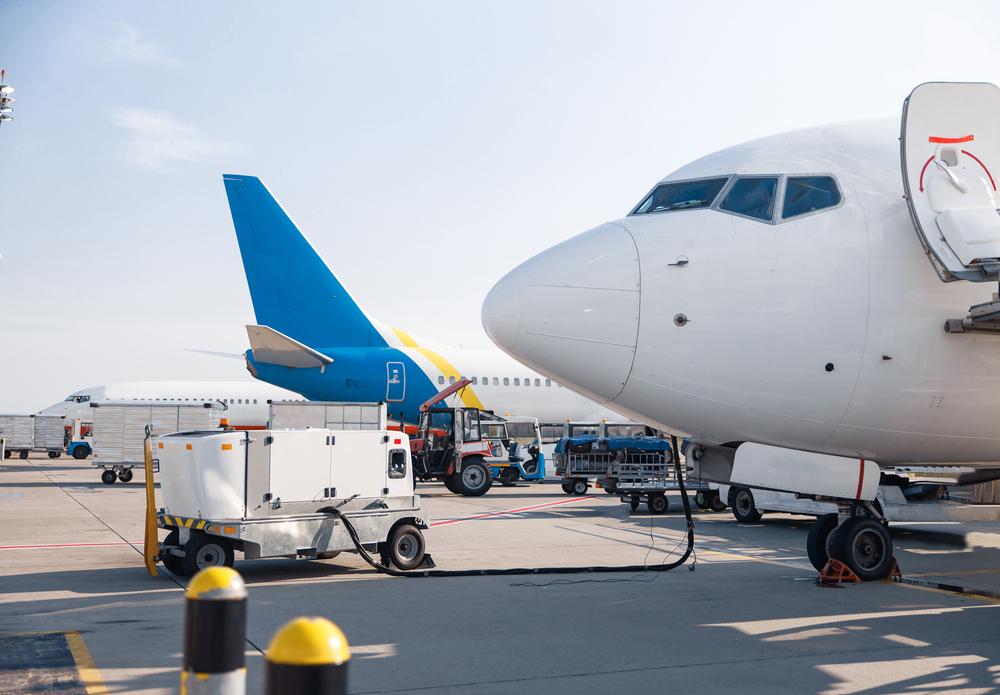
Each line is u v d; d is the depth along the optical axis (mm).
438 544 15406
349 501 12055
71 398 58188
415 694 6000
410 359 34188
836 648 7398
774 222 9383
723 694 6047
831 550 10930
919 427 9688
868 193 9539
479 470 29578
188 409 32812
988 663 6918
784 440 9758
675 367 9125
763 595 9969
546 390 38906
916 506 12203
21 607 9203
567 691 6098
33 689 6047
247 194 31547
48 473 39312
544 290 9164
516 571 11820
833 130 10273
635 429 32562
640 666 6785
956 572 12070
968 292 9375
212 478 11312
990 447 10094
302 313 32594
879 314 9242
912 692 6121
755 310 9141
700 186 9852
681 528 18484
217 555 11438
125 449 32094
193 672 2674
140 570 12039
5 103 28281
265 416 46594
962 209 9125
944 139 9305
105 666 6695
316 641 2207
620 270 9188
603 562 13086
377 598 9867
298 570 12336
